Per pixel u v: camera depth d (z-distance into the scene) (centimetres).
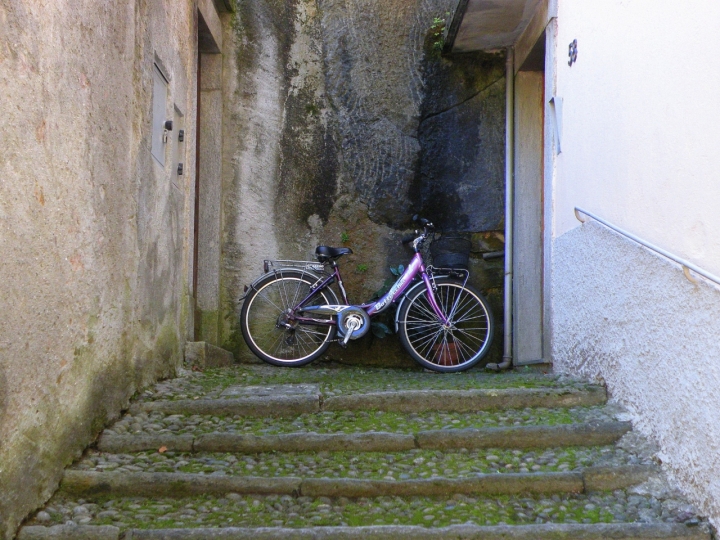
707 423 273
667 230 313
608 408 372
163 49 458
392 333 612
